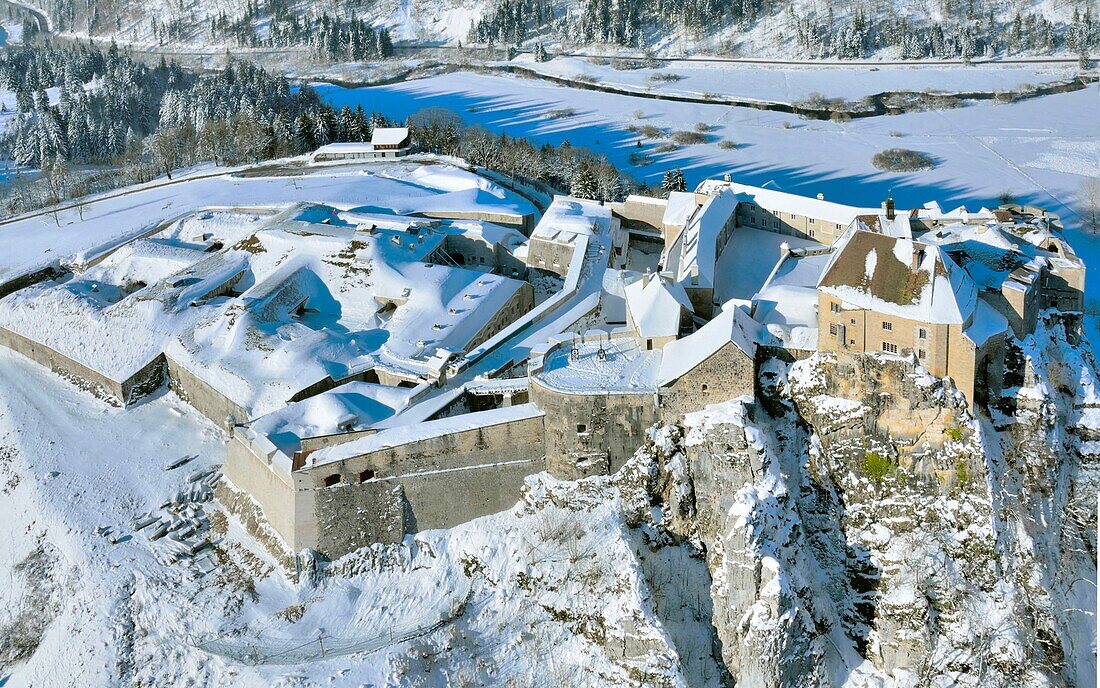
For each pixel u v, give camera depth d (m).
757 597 107.38
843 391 117.94
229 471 132.25
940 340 112.75
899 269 115.69
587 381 120.69
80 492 136.25
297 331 156.75
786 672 106.00
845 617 113.75
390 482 118.31
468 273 171.38
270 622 113.81
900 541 113.44
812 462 117.50
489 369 138.50
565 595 112.56
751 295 154.75
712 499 113.44
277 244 181.25
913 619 109.69
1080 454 126.12
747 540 107.62
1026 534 113.00
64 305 173.12
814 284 133.38
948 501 113.56
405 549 119.19
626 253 195.00
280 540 120.25
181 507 132.38
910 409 115.00
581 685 107.81
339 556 118.94
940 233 142.38
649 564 115.06
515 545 117.06
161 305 166.88
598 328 137.62
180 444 145.75
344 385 138.00
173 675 110.31
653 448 117.75
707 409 116.12
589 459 119.44
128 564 123.31
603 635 109.44
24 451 145.62
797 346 120.50
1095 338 163.62
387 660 108.50
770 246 170.62
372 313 166.00
